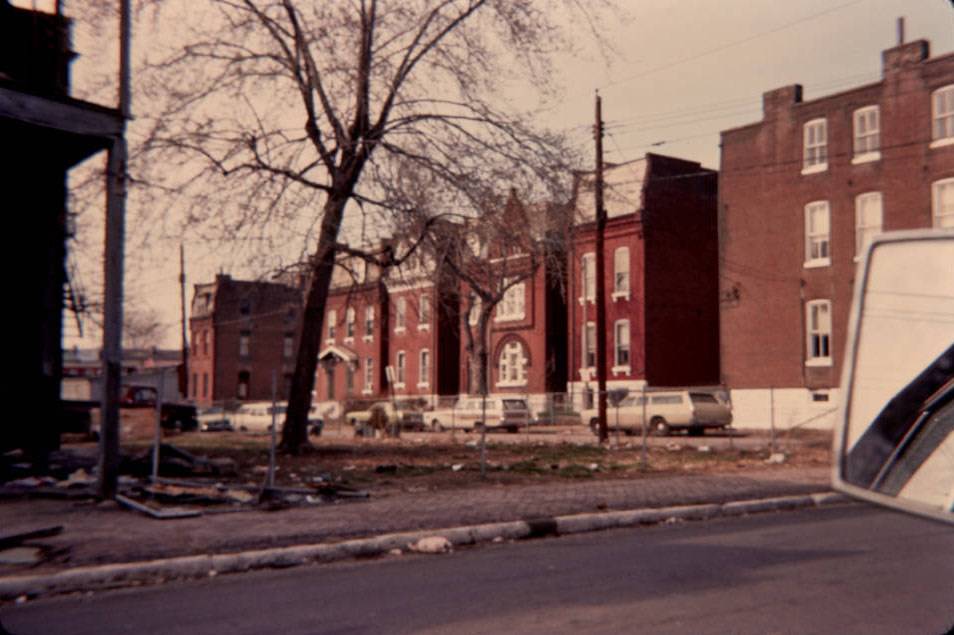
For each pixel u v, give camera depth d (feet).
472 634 16.89
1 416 48.08
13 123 40.93
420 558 26.86
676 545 28.17
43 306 50.31
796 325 115.03
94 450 61.77
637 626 17.16
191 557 24.88
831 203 112.06
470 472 51.24
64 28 46.98
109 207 37.47
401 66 61.16
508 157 59.21
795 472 52.24
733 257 123.54
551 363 150.20
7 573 22.76
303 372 65.16
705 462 59.98
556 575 23.06
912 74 103.86
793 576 22.17
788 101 117.39
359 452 66.59
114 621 18.88
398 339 186.09
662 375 134.62
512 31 59.57
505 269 72.23
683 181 140.97
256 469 52.37
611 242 140.36
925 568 23.13
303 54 59.06
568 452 70.69
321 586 22.40
